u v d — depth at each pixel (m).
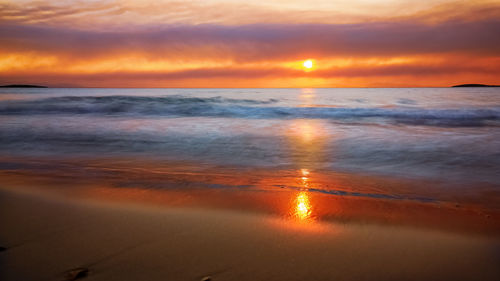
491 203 3.69
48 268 2.11
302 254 2.38
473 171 5.31
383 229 2.87
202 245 2.49
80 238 2.57
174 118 14.20
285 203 3.53
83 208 3.29
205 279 2.02
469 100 25.83
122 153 7.01
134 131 10.06
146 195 3.77
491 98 28.70
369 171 5.37
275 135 9.27
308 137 8.88
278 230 2.81
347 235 2.73
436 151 6.93
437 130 10.22
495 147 7.27
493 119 13.09
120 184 4.28
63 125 11.50
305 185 4.44
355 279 2.05
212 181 4.55
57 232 2.69
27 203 3.43
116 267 2.14
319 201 3.62
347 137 8.84
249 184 4.43
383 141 8.16
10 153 7.09
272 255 2.35
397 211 3.35
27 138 8.92
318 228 2.87
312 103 23.67
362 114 15.23
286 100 27.58
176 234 2.68
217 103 21.22
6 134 9.55
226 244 2.52
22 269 2.09
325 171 5.38
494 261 2.31
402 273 2.14
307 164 5.92
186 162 6.12
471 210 3.42
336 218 3.12
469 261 2.31
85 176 4.80
